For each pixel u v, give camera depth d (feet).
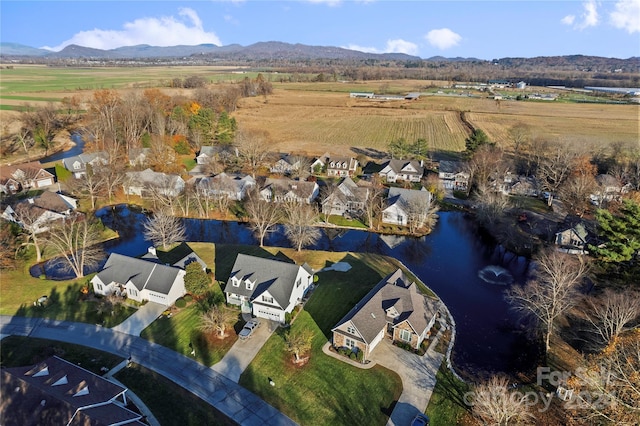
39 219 245.04
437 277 221.66
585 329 168.14
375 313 163.84
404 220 283.38
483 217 281.13
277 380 143.43
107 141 387.75
